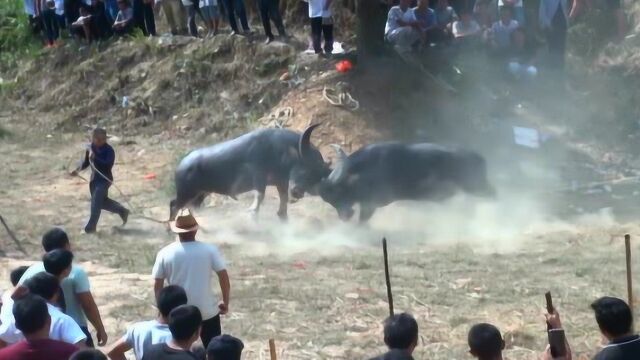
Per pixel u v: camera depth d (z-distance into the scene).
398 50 22.88
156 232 17.70
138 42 27.30
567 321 11.94
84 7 28.52
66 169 22.81
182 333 7.25
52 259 8.56
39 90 28.41
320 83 23.19
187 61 25.88
